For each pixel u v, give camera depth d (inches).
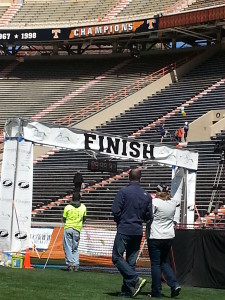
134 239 363.9
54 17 1732.3
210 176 983.6
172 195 702.5
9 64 1728.6
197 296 390.9
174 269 462.6
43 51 1786.4
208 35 1558.8
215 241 449.7
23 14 1772.9
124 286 369.4
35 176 1175.6
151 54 1616.6
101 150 609.9
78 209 531.2
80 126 1328.7
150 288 418.3
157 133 1211.2
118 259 362.0
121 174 1100.5
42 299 329.7
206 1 1489.9
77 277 466.3
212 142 1080.2
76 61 1692.9
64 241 531.8
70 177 1136.8
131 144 636.7
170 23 1443.2
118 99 1418.6
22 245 540.7
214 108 1230.9
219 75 1395.2
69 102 1480.1
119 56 1669.5
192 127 1182.3
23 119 550.0
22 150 550.0
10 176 546.9
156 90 1419.8
